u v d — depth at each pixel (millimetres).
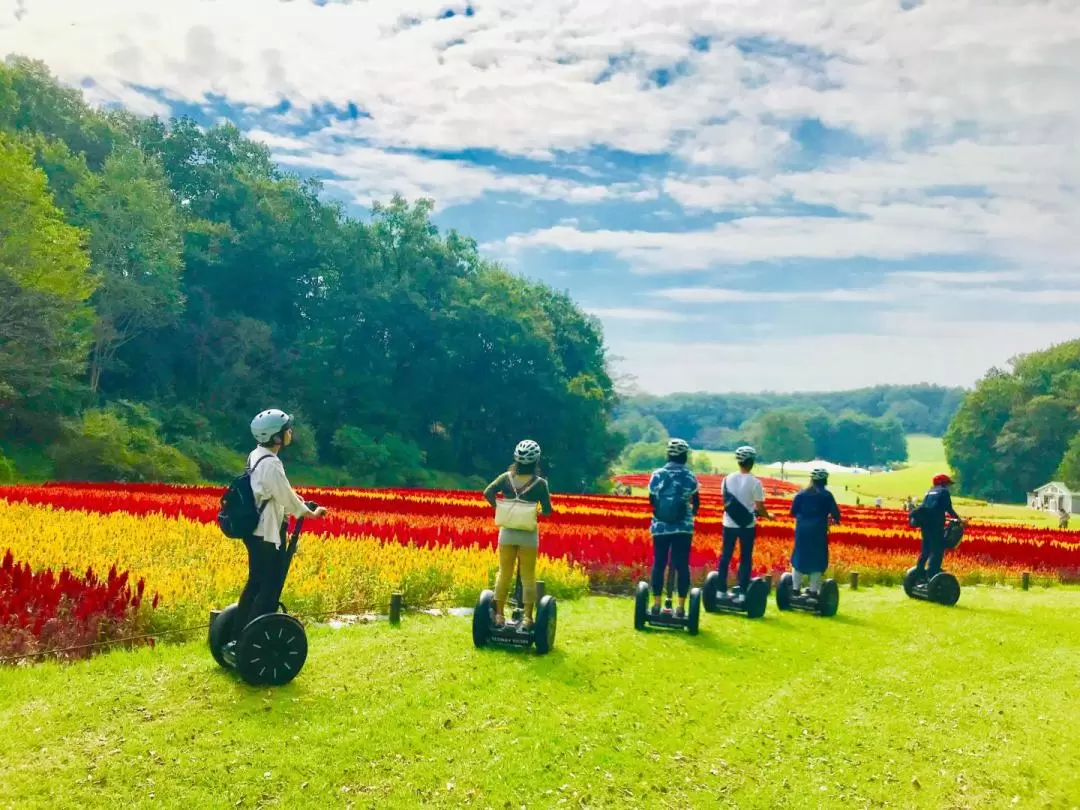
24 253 40688
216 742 5539
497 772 5602
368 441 65125
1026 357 126250
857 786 6109
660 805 5520
